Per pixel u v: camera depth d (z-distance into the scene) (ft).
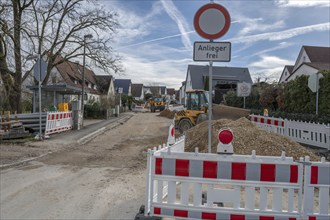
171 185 15.53
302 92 60.90
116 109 135.23
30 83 98.48
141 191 21.57
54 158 33.53
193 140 40.14
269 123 51.88
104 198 20.02
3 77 74.28
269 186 14.52
